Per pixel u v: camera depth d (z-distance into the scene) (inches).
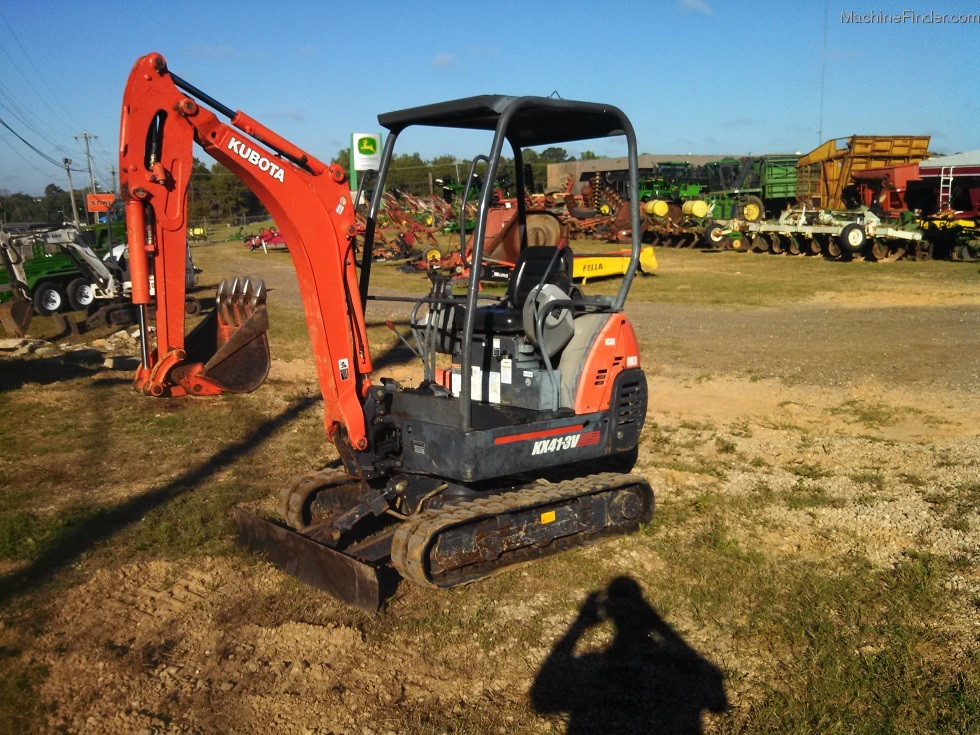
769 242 1115.9
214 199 3307.1
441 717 156.9
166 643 183.5
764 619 191.0
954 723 151.5
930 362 460.4
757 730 151.6
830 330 569.0
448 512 200.8
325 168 200.1
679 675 170.7
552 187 2257.6
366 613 194.1
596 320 232.1
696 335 566.9
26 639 184.7
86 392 428.1
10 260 729.6
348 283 208.7
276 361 511.5
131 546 232.7
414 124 222.1
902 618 190.4
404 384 428.1
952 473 288.7
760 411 382.0
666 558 224.7
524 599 201.9
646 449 326.0
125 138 180.4
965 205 1019.9
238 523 231.6
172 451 324.8
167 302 192.5
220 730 153.5
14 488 283.0
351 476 235.1
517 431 206.5
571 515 223.1
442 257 1059.9
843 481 285.1
